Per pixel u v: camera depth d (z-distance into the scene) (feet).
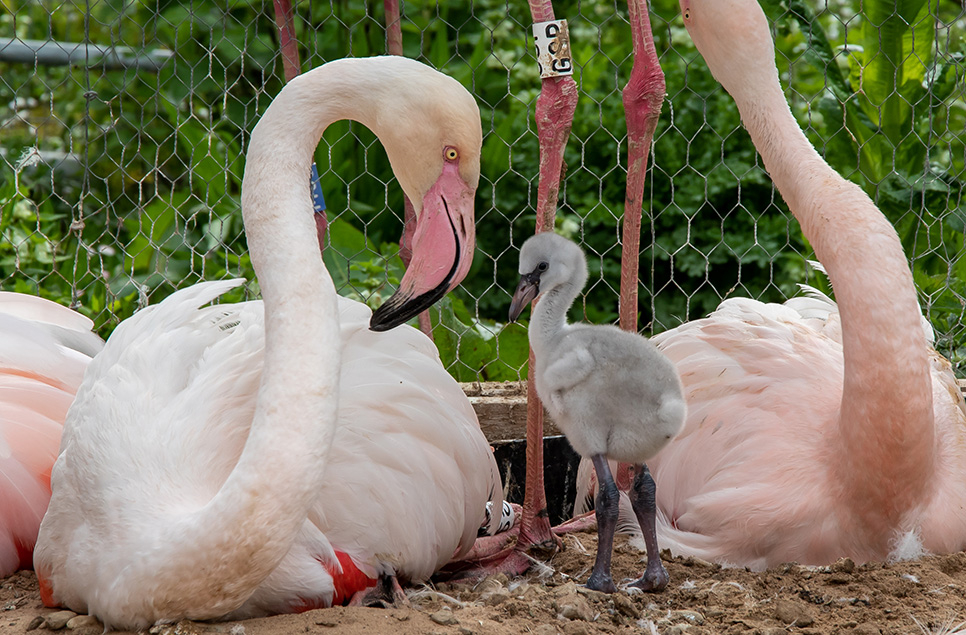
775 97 12.80
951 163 22.97
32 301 15.03
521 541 12.94
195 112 27.48
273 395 9.20
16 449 12.37
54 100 30.86
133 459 10.01
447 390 12.20
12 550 12.30
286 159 10.21
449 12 30.99
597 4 33.37
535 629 10.19
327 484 10.64
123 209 29.04
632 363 10.94
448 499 11.60
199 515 9.10
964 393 17.13
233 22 28.09
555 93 12.19
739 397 13.32
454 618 10.13
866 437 11.28
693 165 26.00
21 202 23.49
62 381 13.64
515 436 17.22
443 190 10.59
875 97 23.71
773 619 10.79
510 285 26.84
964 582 11.46
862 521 11.76
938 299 20.68
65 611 10.41
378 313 10.64
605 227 26.43
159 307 11.92
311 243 9.93
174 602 9.22
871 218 11.39
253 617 10.30
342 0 28.43
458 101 10.42
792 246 25.09
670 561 12.62
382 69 10.44
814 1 31.35
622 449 11.10
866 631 10.28
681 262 25.70
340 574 10.57
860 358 11.17
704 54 13.21
